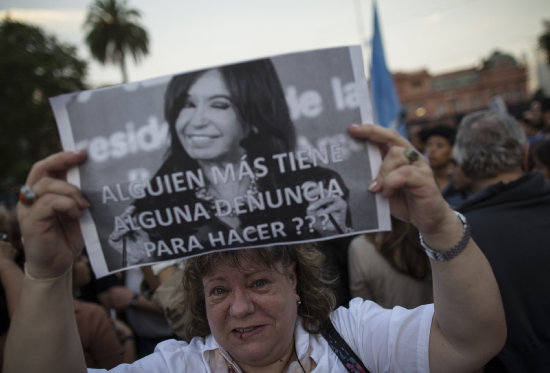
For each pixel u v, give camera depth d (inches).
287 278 45.3
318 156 36.0
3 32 1146.0
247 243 37.0
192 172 36.5
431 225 35.2
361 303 50.3
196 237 37.1
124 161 36.7
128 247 37.4
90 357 80.7
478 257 36.7
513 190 60.4
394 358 43.1
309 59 35.5
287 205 36.5
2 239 68.9
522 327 54.3
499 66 1765.5
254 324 43.4
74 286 97.7
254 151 36.2
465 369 39.3
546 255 55.6
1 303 62.6
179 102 36.2
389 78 181.9
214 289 44.4
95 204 37.0
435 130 139.4
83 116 36.7
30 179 35.6
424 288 73.5
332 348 46.7
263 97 35.8
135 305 96.5
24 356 36.0
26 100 1074.1
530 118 244.1
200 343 48.9
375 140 35.0
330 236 36.4
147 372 45.5
